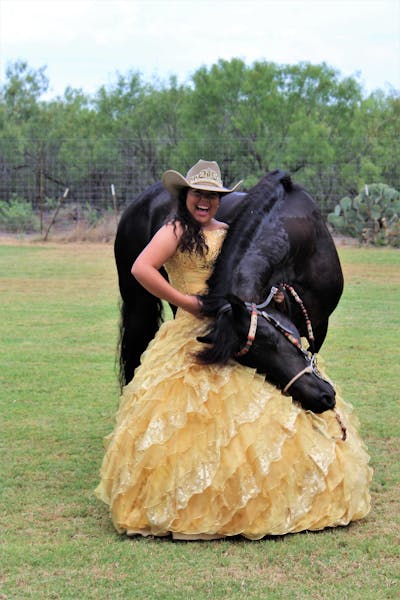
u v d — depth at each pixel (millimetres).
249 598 3682
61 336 9961
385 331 10211
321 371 4945
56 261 17953
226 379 4387
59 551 4188
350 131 26328
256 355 4387
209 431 4316
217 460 4262
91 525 4578
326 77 26578
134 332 6352
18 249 20703
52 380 7887
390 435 6180
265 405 4363
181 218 4684
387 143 25344
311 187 24625
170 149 27266
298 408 4465
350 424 4879
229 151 25562
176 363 4496
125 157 27891
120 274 6461
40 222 24531
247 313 4293
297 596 3707
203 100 26281
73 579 3895
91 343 9578
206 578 3887
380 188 20906
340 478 4480
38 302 12461
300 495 4406
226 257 4555
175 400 4387
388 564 4051
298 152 24406
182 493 4273
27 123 32031
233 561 4070
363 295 13016
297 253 5004
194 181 4652
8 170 29688
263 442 4301
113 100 29781
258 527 4301
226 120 26297
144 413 4406
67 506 4859
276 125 25797
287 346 4418
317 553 4160
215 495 4270
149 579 3881
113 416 6750
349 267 16484
